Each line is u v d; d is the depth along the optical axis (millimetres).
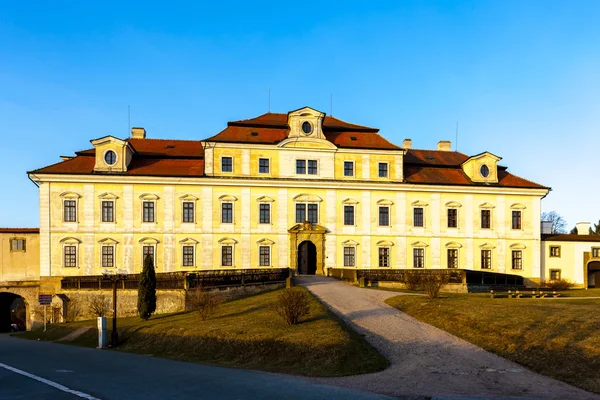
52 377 19719
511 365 21625
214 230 53906
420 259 57312
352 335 26625
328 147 56156
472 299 36688
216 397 16188
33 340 39750
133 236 52688
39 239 52250
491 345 24578
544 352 22141
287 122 58812
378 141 58750
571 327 24766
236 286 43188
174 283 43125
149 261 39344
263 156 55156
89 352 29656
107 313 45094
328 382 19375
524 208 59594
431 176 59281
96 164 52688
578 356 20891
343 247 55906
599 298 39000
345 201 56344
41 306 50719
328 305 35188
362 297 38781
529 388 18250
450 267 57719
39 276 51594
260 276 46438
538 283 58500
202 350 27516
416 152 64500
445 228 57938
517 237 59094
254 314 33531
